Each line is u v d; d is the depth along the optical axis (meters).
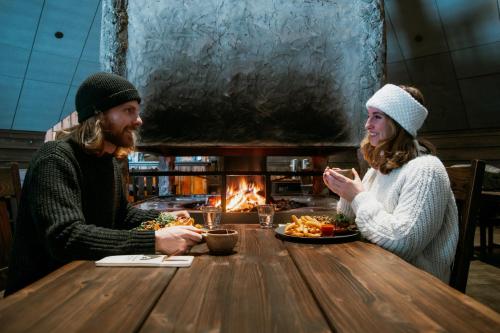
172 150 3.27
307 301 0.85
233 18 2.97
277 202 3.27
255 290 0.93
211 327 0.71
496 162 6.20
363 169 3.05
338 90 3.04
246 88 2.98
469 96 6.07
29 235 1.40
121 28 2.96
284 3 2.99
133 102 1.58
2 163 6.22
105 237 1.23
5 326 0.71
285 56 3.00
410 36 5.88
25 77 5.85
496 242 5.27
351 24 3.05
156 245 1.24
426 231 1.43
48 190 1.30
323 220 1.80
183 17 2.96
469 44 5.62
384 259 1.24
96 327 0.70
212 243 1.31
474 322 0.73
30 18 5.32
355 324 0.72
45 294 0.89
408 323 0.72
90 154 1.54
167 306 0.81
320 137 3.04
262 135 3.01
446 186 1.49
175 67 2.96
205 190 5.20
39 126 6.45
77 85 6.31
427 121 6.61
